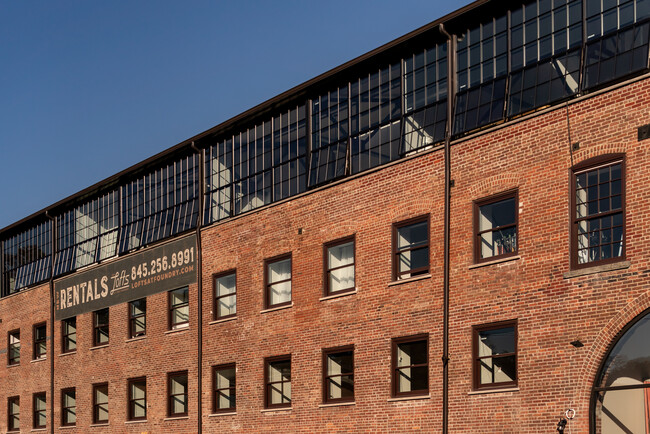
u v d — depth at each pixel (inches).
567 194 937.5
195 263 1422.2
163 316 1472.7
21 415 1819.6
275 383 1261.1
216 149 1432.1
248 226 1338.6
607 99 918.4
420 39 1109.7
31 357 1814.7
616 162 903.1
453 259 1035.9
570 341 912.3
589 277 906.1
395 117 1145.4
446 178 1053.8
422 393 1055.6
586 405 891.4
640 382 861.2
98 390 1608.0
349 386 1149.7
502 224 1002.7
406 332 1078.4
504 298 978.1
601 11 947.3
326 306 1190.9
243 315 1321.4
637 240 874.8
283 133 1314.0
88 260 1691.7
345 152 1203.2
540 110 981.8
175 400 1432.1
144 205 1567.4
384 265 1120.2
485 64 1051.3
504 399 959.6
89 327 1651.1
